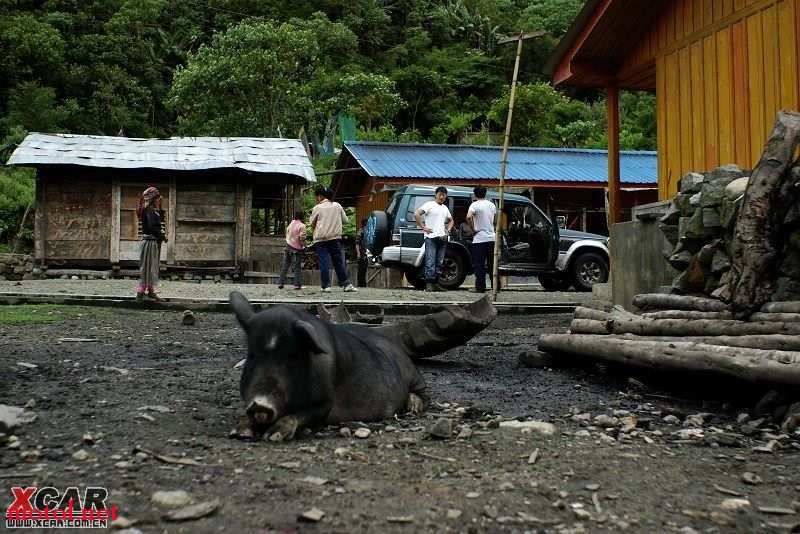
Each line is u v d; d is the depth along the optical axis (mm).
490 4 87438
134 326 9945
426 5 87250
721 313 5730
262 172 22031
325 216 14859
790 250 5566
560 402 5320
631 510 2924
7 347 7531
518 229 17859
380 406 4410
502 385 6020
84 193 21844
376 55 76250
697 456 3811
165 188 22266
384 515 2773
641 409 5074
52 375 5879
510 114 13055
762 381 4637
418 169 27141
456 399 5348
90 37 59281
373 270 21453
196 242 22375
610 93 12070
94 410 4531
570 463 3562
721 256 6562
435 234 15609
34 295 12391
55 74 56281
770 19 8438
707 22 9570
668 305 6543
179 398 5004
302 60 47156
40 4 64812
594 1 10805
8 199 37438
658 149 10750
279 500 2912
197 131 41406
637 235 9461
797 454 3873
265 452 3594
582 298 14812
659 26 10648
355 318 8656
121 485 3066
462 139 62438
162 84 62844
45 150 21516
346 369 4207
